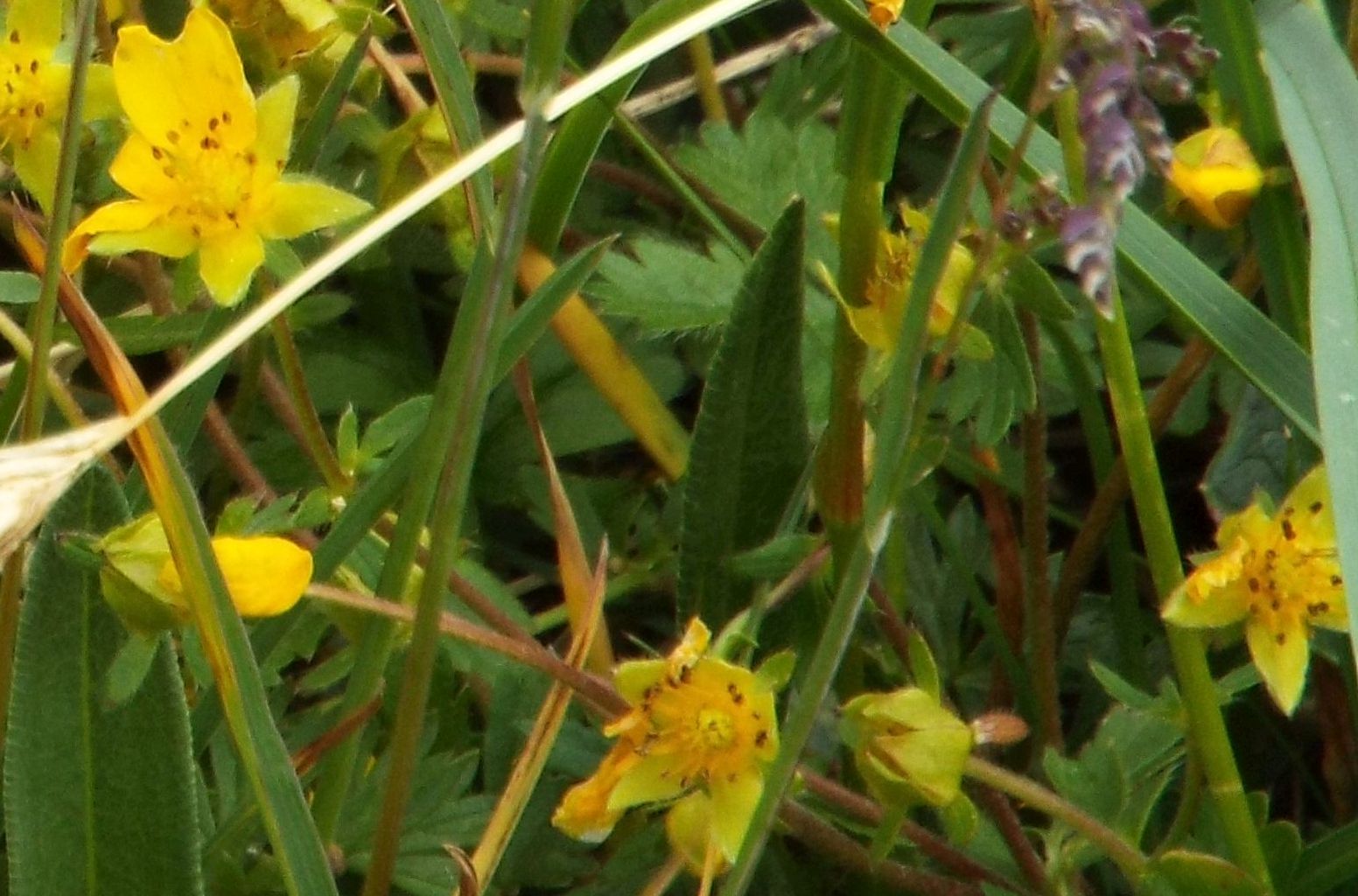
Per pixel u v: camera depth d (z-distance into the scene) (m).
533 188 0.25
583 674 0.28
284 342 0.29
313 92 0.30
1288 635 0.27
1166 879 0.28
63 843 0.27
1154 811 0.31
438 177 0.27
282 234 0.28
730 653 0.29
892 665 0.31
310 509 0.29
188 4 0.31
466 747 0.30
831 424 0.29
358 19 0.30
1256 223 0.30
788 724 0.26
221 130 0.28
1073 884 0.29
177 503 0.26
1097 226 0.24
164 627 0.26
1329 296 0.28
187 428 0.29
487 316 0.25
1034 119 0.25
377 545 0.29
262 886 0.28
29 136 0.29
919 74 0.28
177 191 0.28
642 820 0.29
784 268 0.29
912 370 0.25
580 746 0.29
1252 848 0.28
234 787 0.29
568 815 0.28
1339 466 0.27
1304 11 0.29
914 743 0.27
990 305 0.28
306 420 0.29
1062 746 0.31
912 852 0.30
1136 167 0.25
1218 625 0.27
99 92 0.29
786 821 0.28
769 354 0.29
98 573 0.27
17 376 0.28
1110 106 0.25
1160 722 0.29
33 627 0.27
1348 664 0.30
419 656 0.26
